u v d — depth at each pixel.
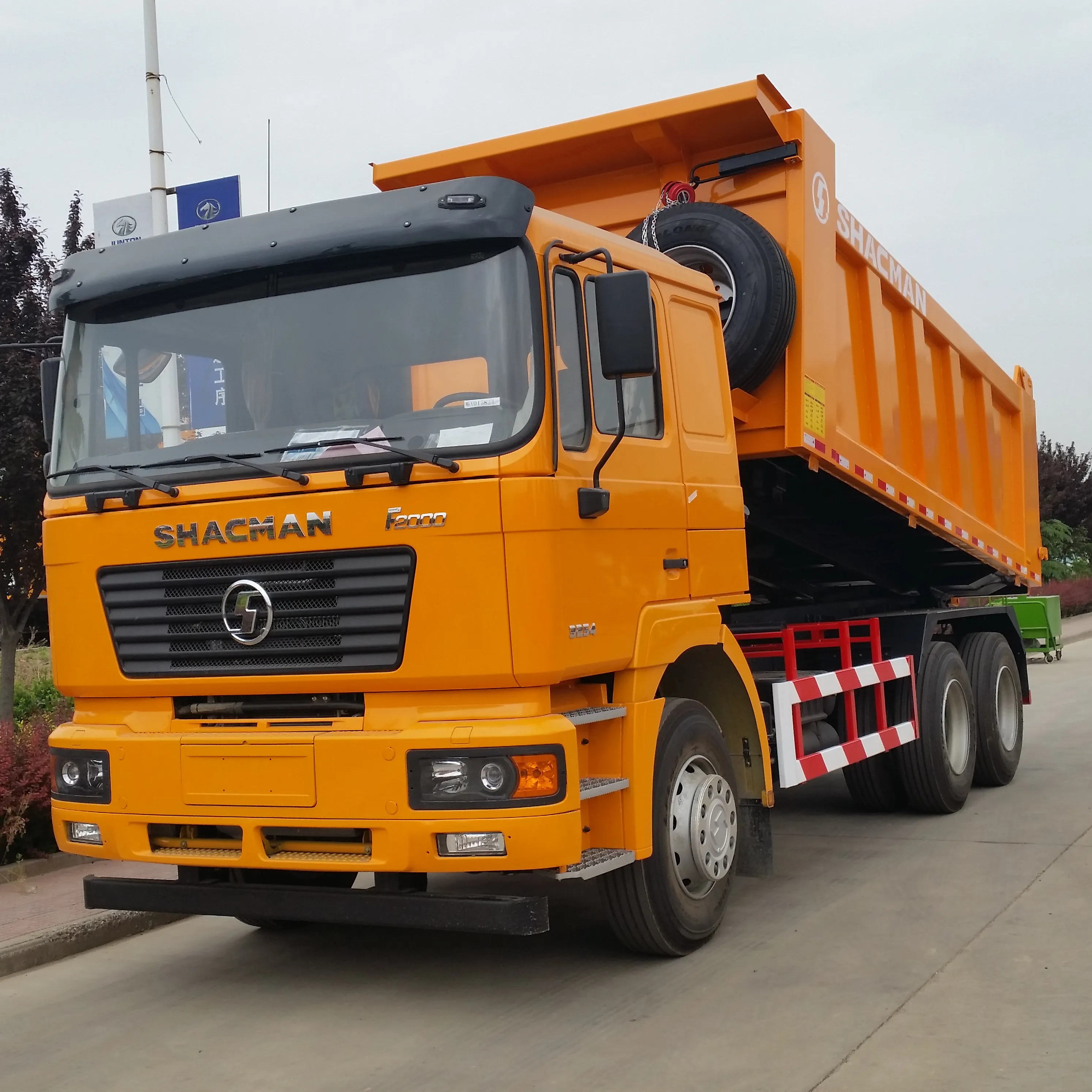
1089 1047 4.25
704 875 5.55
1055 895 6.24
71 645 5.26
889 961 5.30
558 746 4.56
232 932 6.41
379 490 4.66
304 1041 4.71
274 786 4.76
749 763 6.16
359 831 4.73
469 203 4.77
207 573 4.98
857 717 7.85
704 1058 4.30
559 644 4.61
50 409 5.65
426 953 5.82
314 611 4.76
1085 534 42.12
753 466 7.14
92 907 5.22
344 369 4.94
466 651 4.57
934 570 10.04
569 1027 4.70
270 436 4.96
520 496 4.55
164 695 5.11
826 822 8.56
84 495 5.22
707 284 6.20
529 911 4.54
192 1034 4.88
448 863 4.55
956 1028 4.46
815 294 6.88
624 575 5.11
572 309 4.98
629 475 5.22
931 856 7.30
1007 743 9.66
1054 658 22.52
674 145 6.98
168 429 5.20
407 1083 4.24
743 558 6.22
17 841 7.36
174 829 5.06
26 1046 4.85
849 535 8.52
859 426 7.73
